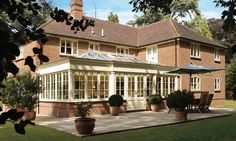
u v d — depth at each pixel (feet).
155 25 100.01
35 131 39.47
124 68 67.46
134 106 69.31
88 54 71.82
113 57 71.31
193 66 68.54
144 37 96.63
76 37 77.25
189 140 31.99
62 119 54.19
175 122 47.52
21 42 8.66
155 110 69.67
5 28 8.32
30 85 53.83
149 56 90.84
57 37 73.77
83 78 60.80
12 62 7.43
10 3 8.85
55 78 64.08
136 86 70.28
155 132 38.01
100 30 89.86
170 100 50.65
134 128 40.96
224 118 54.95
